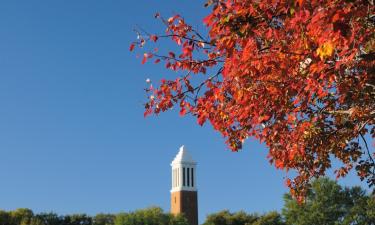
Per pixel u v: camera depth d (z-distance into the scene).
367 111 14.32
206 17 10.52
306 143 16.22
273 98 11.64
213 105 12.52
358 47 9.35
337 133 16.48
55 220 110.12
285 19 10.45
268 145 15.73
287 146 15.66
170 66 12.43
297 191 19.39
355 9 8.55
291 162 17.33
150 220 109.12
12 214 107.38
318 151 17.33
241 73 10.78
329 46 8.66
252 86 11.52
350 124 15.98
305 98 11.46
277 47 10.63
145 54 12.31
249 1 10.34
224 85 11.80
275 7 10.21
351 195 76.56
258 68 10.59
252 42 10.45
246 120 12.62
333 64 10.50
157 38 12.17
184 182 155.25
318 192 76.06
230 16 10.38
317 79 10.61
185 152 158.88
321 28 8.73
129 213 111.31
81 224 112.12
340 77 11.62
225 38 10.58
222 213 113.88
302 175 18.97
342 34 8.55
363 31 9.33
